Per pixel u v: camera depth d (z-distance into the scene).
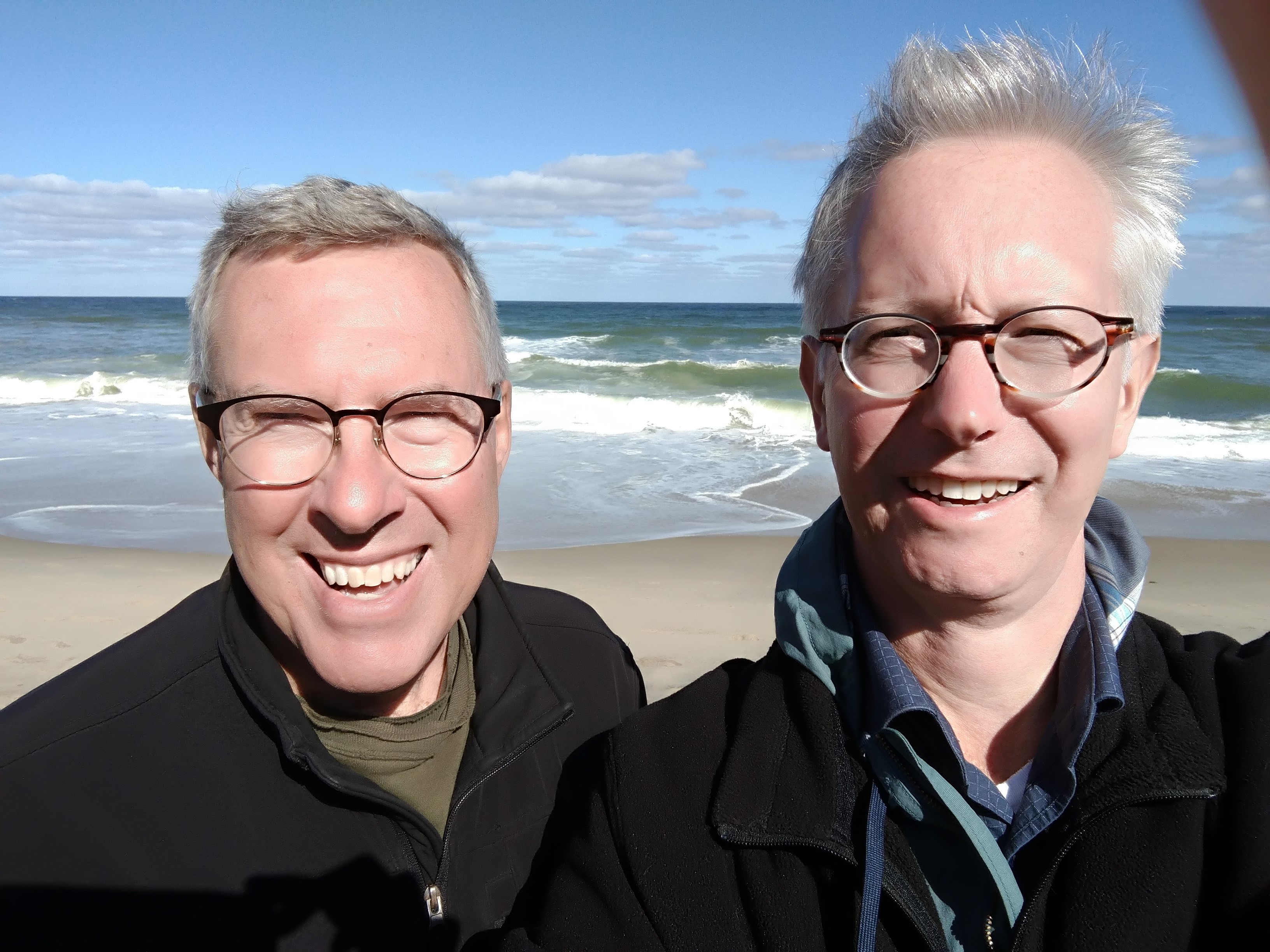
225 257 0.44
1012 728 0.37
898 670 0.36
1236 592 1.64
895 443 0.35
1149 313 0.37
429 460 0.46
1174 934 0.31
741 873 0.36
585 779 0.44
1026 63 0.36
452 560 0.48
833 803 0.35
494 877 0.49
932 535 0.35
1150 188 0.36
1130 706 0.34
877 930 0.33
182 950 0.42
